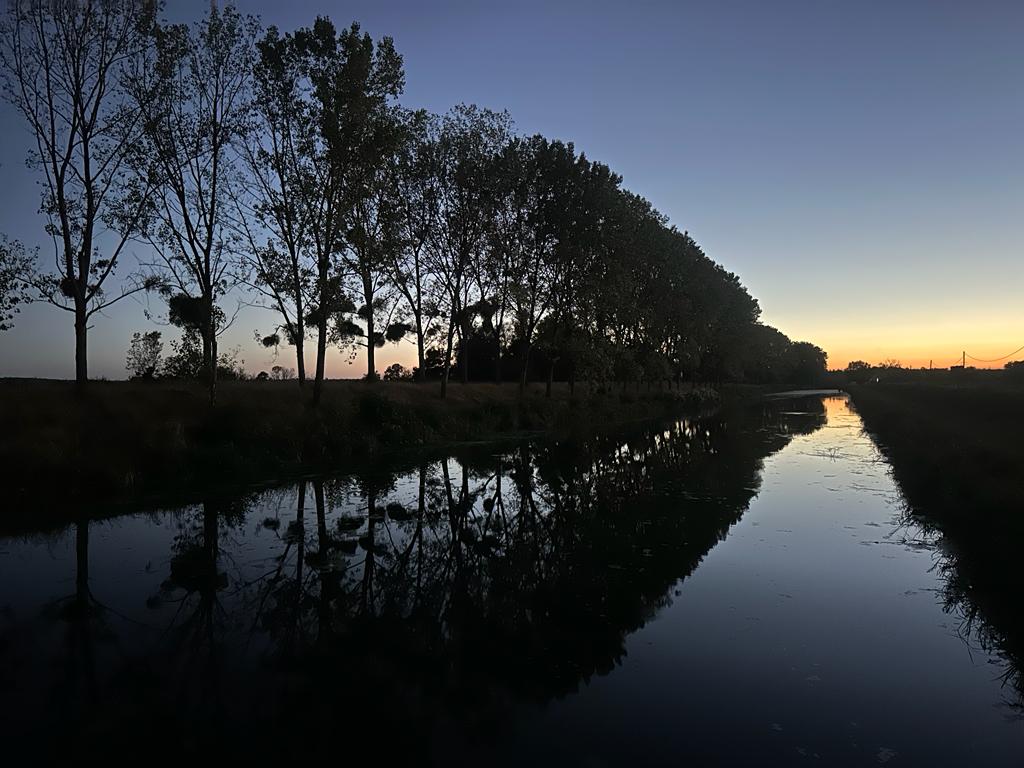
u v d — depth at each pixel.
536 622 8.44
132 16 19.56
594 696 6.45
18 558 10.78
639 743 5.57
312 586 9.76
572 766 5.22
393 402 26.31
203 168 20.47
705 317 58.91
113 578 9.89
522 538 12.68
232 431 18.66
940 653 7.38
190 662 7.16
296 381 32.12
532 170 36.22
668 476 19.89
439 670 7.04
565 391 49.62
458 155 31.80
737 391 90.62
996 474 14.68
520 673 6.96
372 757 5.36
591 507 15.46
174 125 20.11
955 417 30.12
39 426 15.95
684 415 50.72
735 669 7.02
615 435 32.84
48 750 5.43
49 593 9.24
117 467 15.08
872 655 7.35
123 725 5.84
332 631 8.10
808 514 14.39
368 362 35.16
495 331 41.72
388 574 10.40
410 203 31.17
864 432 34.97
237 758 5.34
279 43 21.89
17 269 18.88
